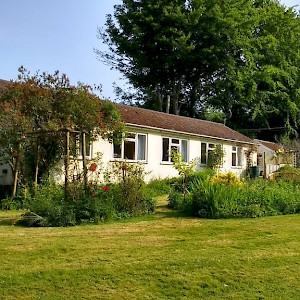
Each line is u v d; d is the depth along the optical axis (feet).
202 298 18.62
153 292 19.20
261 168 112.37
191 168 59.06
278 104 137.49
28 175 53.78
